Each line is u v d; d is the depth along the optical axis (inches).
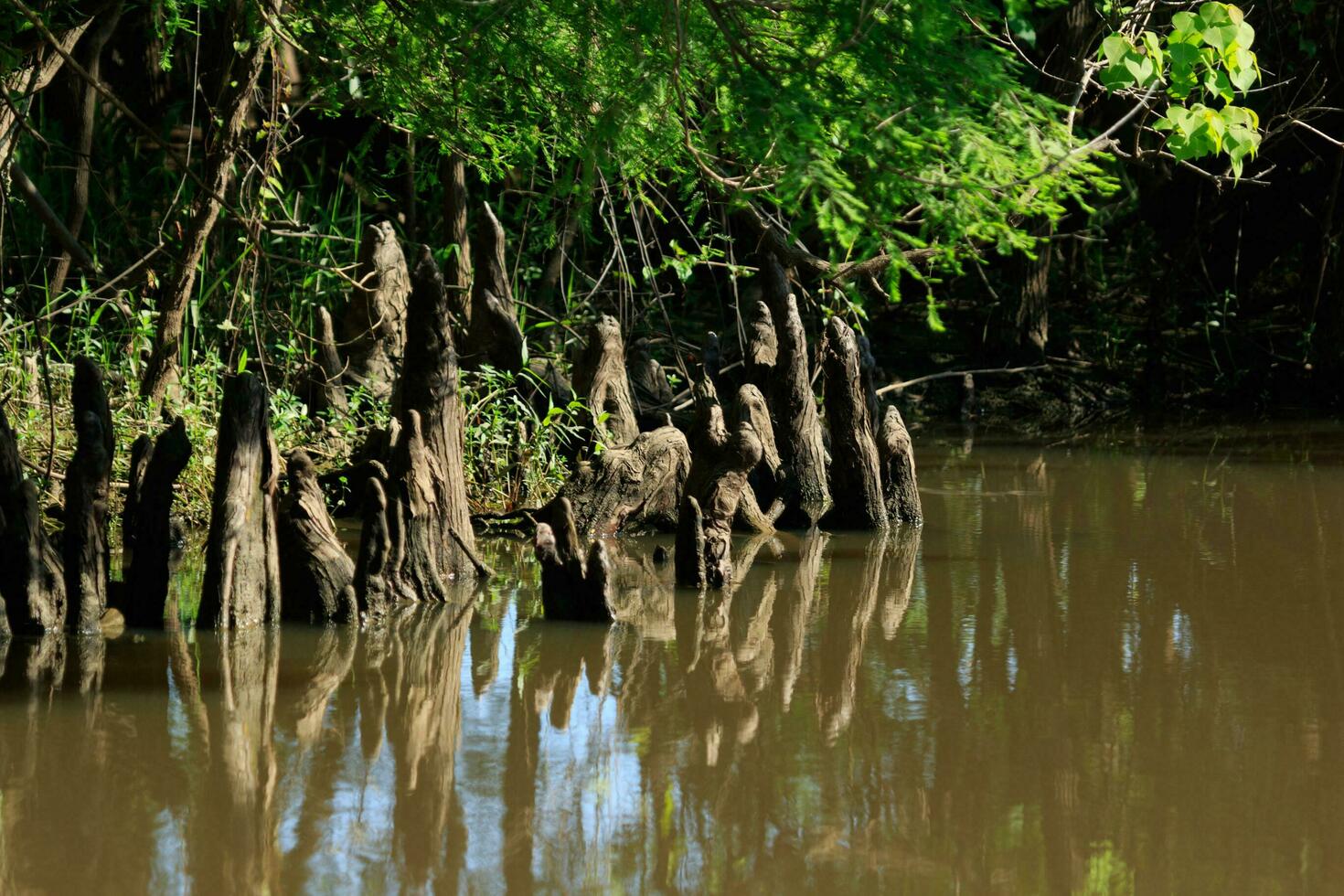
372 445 487.5
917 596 383.2
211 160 499.2
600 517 478.9
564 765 254.8
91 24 614.5
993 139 247.1
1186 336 942.4
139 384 518.6
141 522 347.9
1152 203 923.4
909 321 943.0
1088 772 249.6
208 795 239.8
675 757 258.7
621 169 351.3
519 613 365.4
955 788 243.8
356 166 783.1
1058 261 987.3
